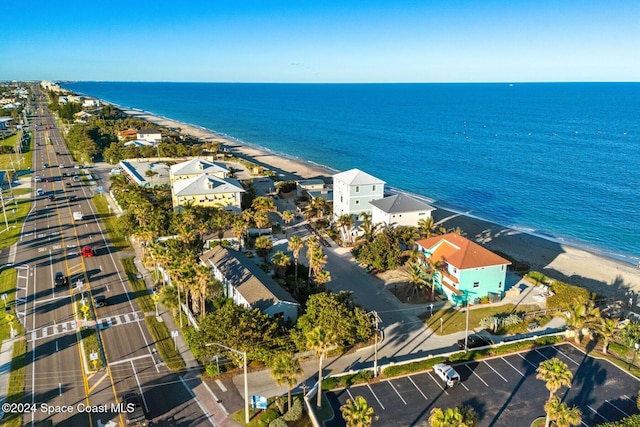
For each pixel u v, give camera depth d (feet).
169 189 434.30
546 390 176.96
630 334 202.18
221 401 171.94
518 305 247.91
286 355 164.25
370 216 354.13
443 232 315.58
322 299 202.49
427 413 164.55
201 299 216.13
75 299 249.96
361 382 182.39
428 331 222.89
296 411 162.40
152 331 217.97
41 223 383.65
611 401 170.71
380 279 279.49
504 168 633.20
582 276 306.76
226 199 372.79
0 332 217.97
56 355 199.31
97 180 537.65
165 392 176.55
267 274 270.05
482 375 186.60
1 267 293.64
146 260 276.21
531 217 436.35
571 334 213.66
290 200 455.63
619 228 406.00
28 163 634.84
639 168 613.52
